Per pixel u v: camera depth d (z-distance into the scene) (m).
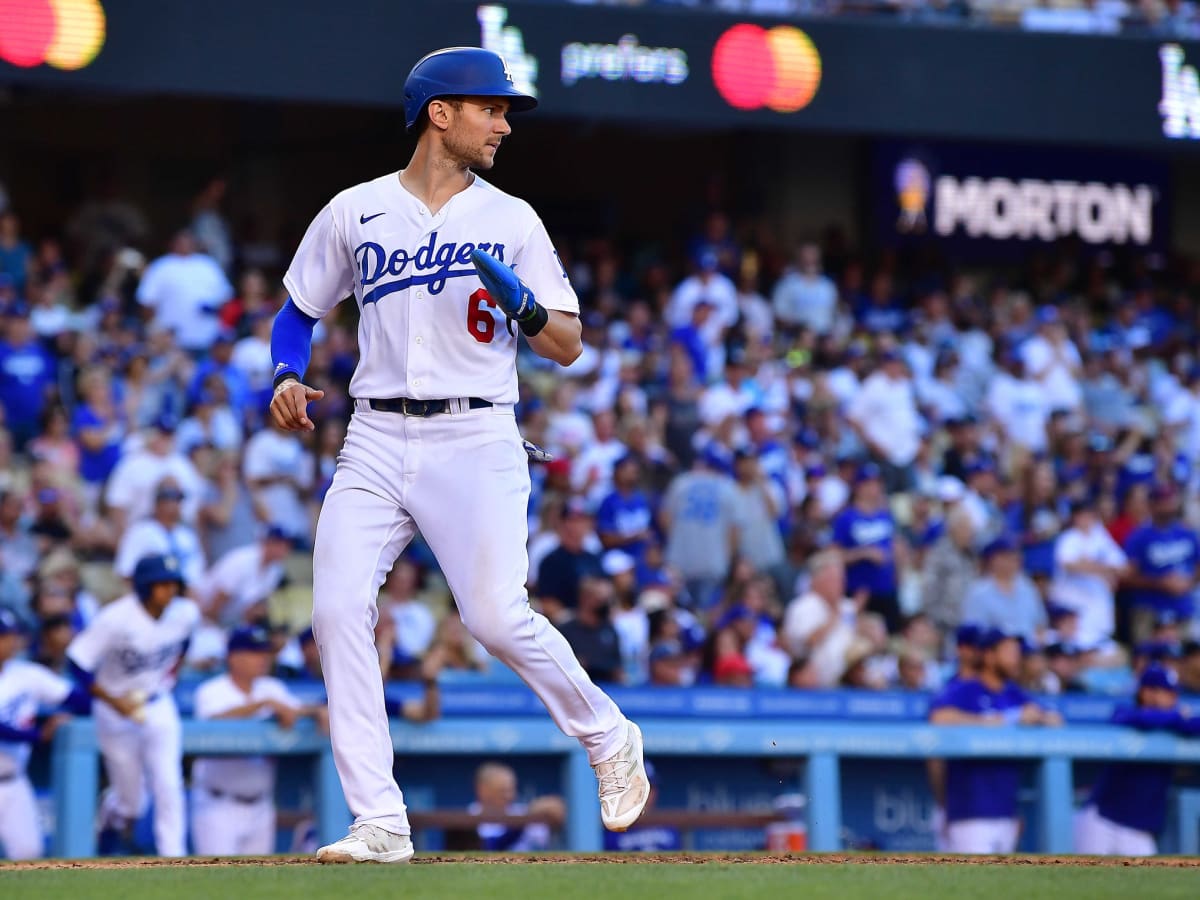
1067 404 51.47
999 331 54.41
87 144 62.72
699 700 29.92
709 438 43.81
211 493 37.91
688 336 47.97
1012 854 15.84
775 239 62.97
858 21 51.38
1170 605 42.91
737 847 28.97
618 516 37.62
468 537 14.18
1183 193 64.31
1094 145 53.66
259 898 11.23
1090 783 31.14
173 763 26.06
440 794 28.42
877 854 15.63
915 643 36.25
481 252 13.66
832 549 38.47
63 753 25.88
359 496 14.40
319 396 14.39
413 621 33.00
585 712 14.56
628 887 11.77
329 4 47.25
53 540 34.34
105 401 39.66
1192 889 11.77
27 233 62.41
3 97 59.66
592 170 65.31
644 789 14.74
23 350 40.91
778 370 48.81
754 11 50.44
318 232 14.55
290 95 47.09
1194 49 54.03
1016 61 52.72
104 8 45.72
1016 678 32.88
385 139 64.62
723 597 37.91
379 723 14.41
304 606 33.84
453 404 14.22
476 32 48.06
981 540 43.12
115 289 49.16
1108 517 45.41
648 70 49.44
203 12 46.50
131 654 25.86
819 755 28.48
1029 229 62.91
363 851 14.12
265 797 27.19
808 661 33.12
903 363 46.53
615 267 55.94
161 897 11.34
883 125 51.59
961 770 29.02
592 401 45.78
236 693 27.28
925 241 62.34
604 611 31.25
